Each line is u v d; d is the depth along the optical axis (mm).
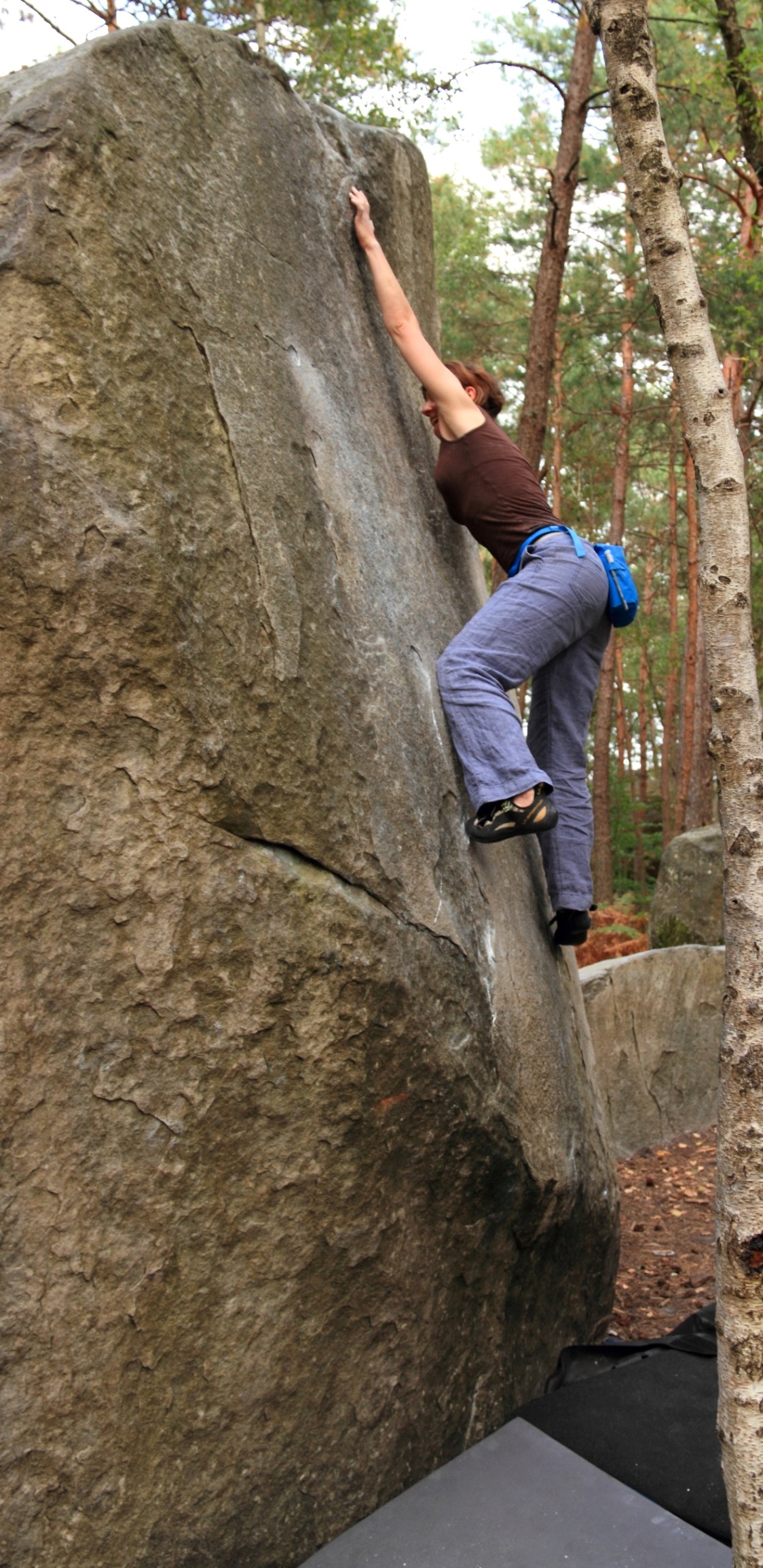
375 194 3273
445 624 3197
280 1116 2293
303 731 2375
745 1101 2057
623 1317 4125
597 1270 3633
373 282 3246
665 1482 2623
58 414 1979
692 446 2338
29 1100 1956
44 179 1995
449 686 2953
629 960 6207
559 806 3506
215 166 2477
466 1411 2861
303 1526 2389
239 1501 2266
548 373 10047
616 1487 2605
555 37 13812
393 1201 2580
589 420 18734
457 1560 2361
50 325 1977
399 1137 2557
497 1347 3035
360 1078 2432
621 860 26328
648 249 2402
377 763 2604
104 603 2002
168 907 2107
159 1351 2129
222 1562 2227
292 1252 2348
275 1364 2332
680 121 12695
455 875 2867
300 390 2646
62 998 1991
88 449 2008
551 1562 2355
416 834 2705
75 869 2004
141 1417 2105
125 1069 2062
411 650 2900
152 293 2182
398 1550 2396
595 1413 2930
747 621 2254
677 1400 2994
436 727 2922
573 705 3486
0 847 1931
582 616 3121
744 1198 2018
